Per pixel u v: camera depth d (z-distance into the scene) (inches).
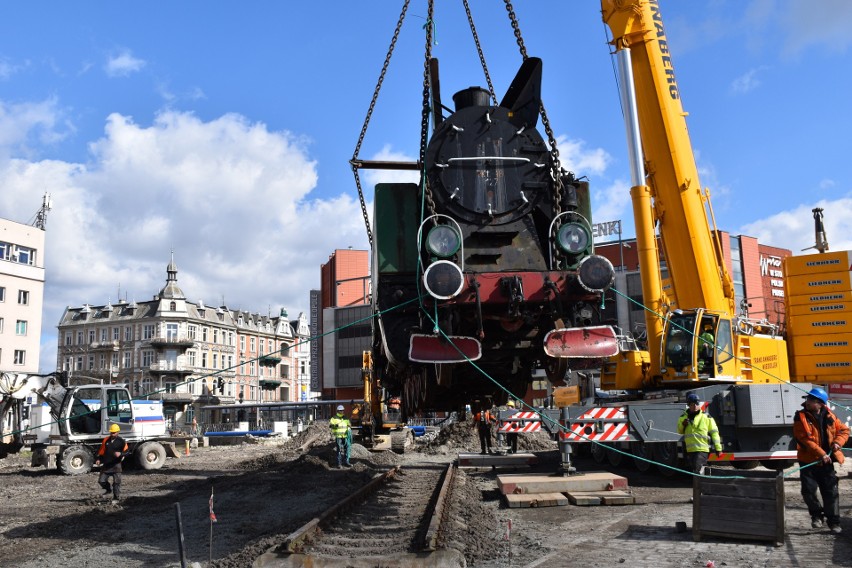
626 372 629.0
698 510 313.9
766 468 596.1
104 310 3599.9
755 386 527.8
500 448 998.4
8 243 2262.6
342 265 2967.5
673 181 572.4
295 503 501.4
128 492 641.6
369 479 647.8
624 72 578.9
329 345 2797.7
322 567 261.7
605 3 589.0
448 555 262.1
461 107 356.5
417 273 302.0
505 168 324.2
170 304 3435.0
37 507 551.8
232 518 437.1
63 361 3624.5
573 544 313.0
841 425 325.7
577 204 324.5
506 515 412.2
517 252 321.1
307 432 1547.7
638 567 265.7
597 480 469.7
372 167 408.5
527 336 324.8
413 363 322.0
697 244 568.4
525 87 340.2
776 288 2518.5
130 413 952.9
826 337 637.9
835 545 292.8
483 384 394.6
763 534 299.0
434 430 1820.9
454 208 318.0
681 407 524.1
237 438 1820.9
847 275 636.1
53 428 933.8
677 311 563.5
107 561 315.9
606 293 303.7
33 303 2317.9
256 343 3951.8
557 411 685.9
